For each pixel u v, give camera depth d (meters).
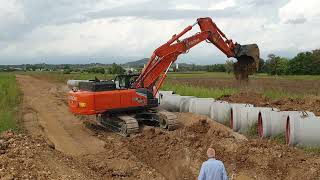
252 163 11.99
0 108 23.78
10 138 14.16
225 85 40.50
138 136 16.38
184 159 13.23
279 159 11.81
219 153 13.07
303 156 12.04
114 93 17.83
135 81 18.97
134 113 18.59
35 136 16.22
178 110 22.44
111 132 18.78
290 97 24.98
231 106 17.84
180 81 49.78
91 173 12.31
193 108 20.98
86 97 17.61
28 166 11.09
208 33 19.44
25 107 26.50
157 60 18.95
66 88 46.78
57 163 12.30
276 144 13.45
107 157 14.32
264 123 14.66
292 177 10.98
